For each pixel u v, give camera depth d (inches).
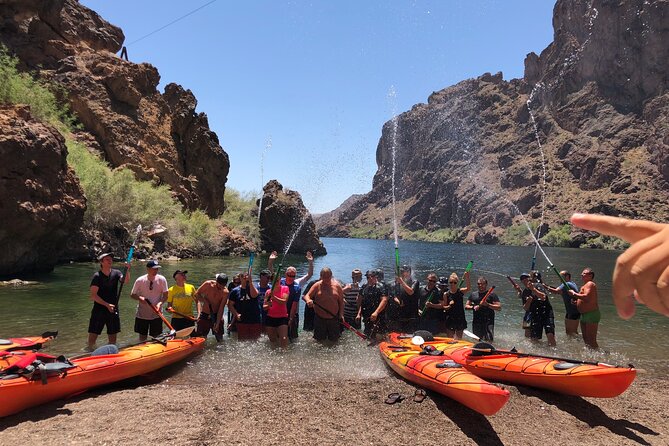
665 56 4630.9
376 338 411.8
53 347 353.1
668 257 32.1
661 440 224.7
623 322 530.3
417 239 6535.4
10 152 689.6
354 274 443.2
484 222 5570.9
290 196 2134.6
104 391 273.4
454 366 271.7
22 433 210.5
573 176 4990.2
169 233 1365.7
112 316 357.4
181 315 384.8
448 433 225.0
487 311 420.8
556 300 729.0
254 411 241.8
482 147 6865.2
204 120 1862.7
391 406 253.8
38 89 1230.9
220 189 1873.8
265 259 1536.7
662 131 4210.1
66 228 804.0
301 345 392.5
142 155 1520.7
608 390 250.4
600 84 5334.6
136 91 1577.3
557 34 6176.2
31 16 1483.8
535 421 241.8
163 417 231.0
